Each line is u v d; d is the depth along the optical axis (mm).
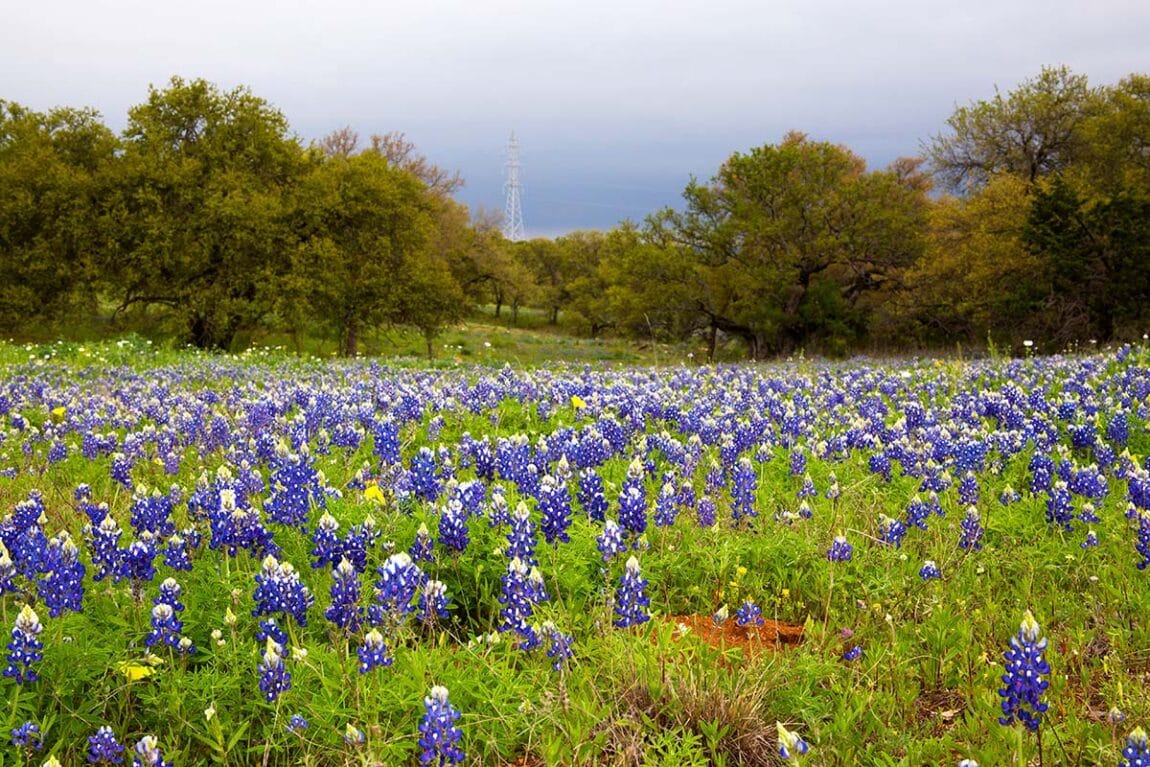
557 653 4375
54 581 4262
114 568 4594
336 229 41812
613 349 59469
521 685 4219
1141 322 30844
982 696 4289
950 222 42031
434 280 43500
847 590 5723
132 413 11289
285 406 11648
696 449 8391
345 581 4309
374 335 49781
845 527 6641
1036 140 45906
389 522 5820
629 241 52906
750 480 6727
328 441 9219
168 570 5285
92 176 39562
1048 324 33219
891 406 12781
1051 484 7398
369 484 7117
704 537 6258
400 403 10406
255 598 4449
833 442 9156
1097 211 31656
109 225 37375
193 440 9836
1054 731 3811
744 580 5781
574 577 5363
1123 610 5293
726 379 17016
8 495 7719
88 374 18203
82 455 9516
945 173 47875
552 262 108688
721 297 48719
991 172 46000
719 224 48875
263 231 38562
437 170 74438
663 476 7430
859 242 45781
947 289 40406
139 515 5594
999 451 8930
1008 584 5895
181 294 38250
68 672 4082
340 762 3775
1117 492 7742
